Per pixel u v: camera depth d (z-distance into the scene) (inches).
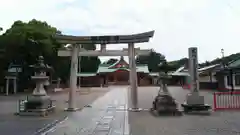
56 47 1283.2
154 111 482.0
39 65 473.4
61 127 345.4
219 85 1322.6
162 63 497.4
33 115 443.2
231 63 1337.4
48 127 345.1
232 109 504.1
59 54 530.9
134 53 522.0
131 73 515.2
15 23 1266.0
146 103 662.5
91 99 786.2
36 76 465.4
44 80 479.8
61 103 677.3
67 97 919.7
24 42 1112.2
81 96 923.4
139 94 1011.3
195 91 473.7
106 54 536.4
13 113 477.4
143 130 323.0
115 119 406.9
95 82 2309.3
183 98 815.1
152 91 1218.0
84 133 309.4
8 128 338.3
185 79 2172.7
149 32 496.4
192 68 483.2
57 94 1117.1
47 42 1164.5
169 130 321.7
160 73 491.8
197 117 419.8
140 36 501.7
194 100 469.1
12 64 1293.1
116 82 2299.5
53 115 451.5
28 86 1354.6
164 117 422.0
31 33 1143.0
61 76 2039.9
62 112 489.7
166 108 449.4
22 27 1174.3
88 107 570.6
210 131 314.5
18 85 1312.7
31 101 454.3
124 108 545.3
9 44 1119.0
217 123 366.0
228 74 1209.4
